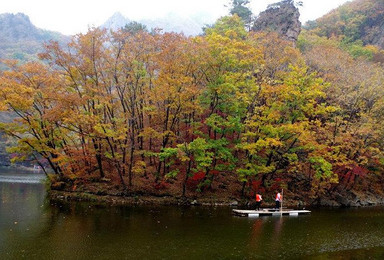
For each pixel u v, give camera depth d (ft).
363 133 121.19
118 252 54.80
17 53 358.23
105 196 102.68
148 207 96.07
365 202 135.03
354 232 79.77
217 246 61.00
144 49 102.83
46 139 103.45
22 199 102.99
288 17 195.21
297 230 78.33
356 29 276.62
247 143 105.60
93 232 66.59
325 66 145.18
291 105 113.60
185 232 70.03
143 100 110.22
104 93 101.50
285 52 135.13
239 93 102.58
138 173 113.29
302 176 131.54
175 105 101.81
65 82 106.22
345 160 119.34
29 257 50.80
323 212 107.55
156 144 119.24
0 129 102.53
